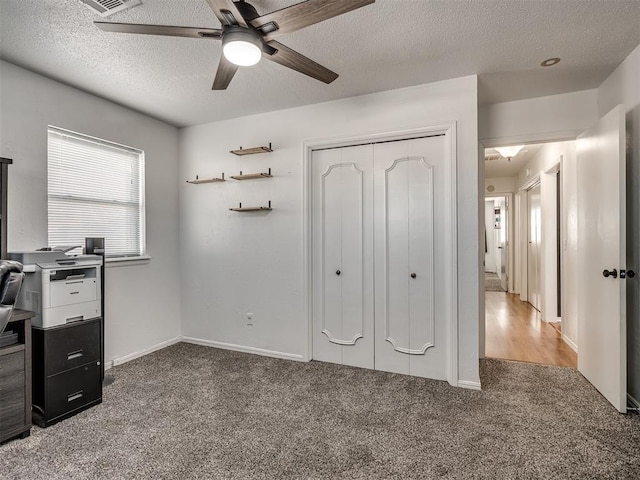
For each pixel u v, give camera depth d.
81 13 1.86
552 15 1.90
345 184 3.15
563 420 2.16
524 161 5.80
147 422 2.17
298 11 1.43
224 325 3.64
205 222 3.74
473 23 1.97
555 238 4.76
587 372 2.77
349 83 2.76
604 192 2.44
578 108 2.97
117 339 3.19
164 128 3.69
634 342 2.35
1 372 1.92
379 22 1.96
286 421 2.18
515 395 2.52
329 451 1.87
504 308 5.68
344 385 2.71
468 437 1.98
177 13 1.87
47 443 1.95
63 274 2.41
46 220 2.62
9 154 2.41
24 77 2.49
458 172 2.69
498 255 10.11
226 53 1.59
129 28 1.55
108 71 2.53
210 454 1.84
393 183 2.97
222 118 3.57
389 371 2.99
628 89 2.37
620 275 2.24
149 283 3.51
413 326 2.90
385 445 1.92
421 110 2.79
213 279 3.70
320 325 3.26
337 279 3.18
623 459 1.78
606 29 2.04
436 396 2.51
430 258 2.84
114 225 3.23
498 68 2.53
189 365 3.15
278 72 2.57
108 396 2.53
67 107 2.76
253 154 3.48
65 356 2.23
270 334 3.41
